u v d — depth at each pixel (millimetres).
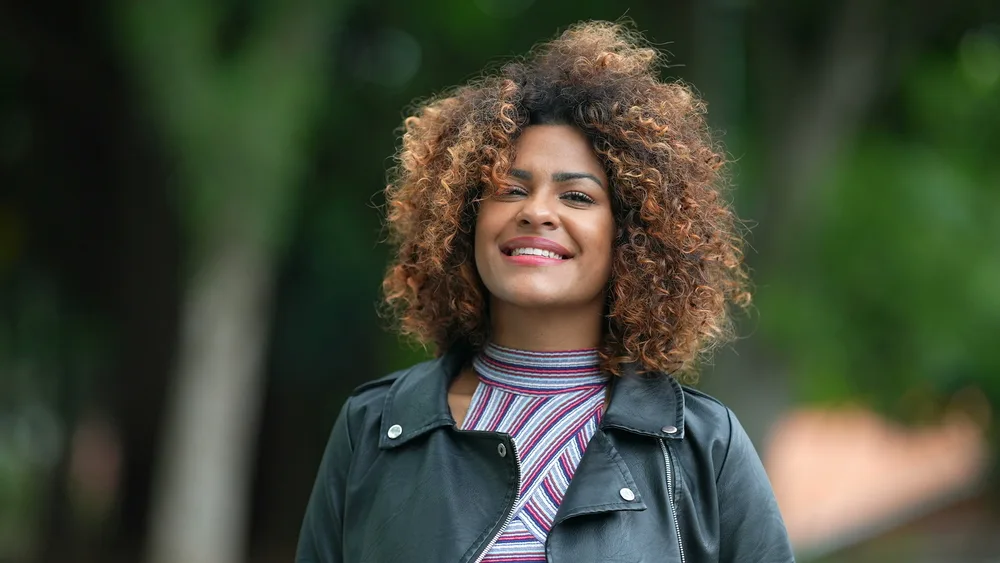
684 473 2619
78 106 13242
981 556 16531
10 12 11977
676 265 2809
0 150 14141
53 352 15344
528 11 11828
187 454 9977
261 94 8656
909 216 12078
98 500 16562
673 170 2807
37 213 14422
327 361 15180
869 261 12188
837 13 10742
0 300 14906
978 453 19844
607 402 2715
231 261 9320
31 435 16531
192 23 8461
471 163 2793
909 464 21734
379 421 2809
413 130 3107
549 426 2660
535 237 2652
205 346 9664
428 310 3004
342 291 14414
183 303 9734
